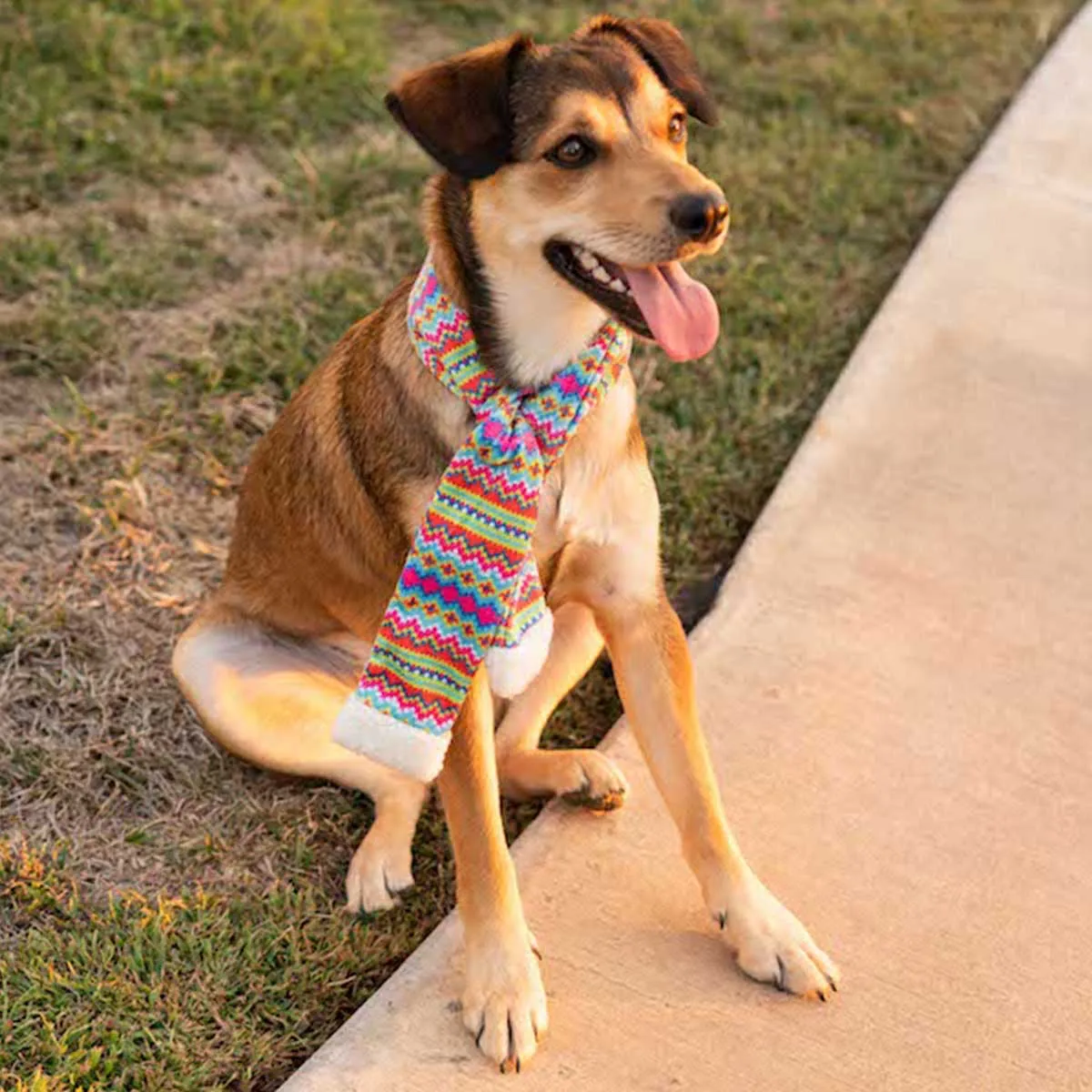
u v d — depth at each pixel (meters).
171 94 3.51
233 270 3.21
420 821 2.43
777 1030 2.17
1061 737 2.50
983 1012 2.20
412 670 2.16
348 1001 2.24
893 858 2.35
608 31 2.24
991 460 2.92
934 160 3.63
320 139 3.52
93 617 2.64
